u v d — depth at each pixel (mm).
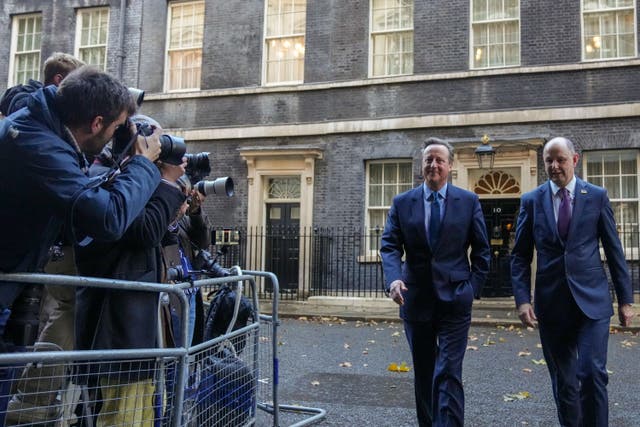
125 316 2582
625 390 5469
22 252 2150
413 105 12938
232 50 14484
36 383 2447
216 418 3291
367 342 8312
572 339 3656
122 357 2383
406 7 13523
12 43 16141
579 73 11969
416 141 12820
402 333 9195
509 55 12656
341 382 5758
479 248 3658
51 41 15711
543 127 12047
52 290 3469
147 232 2580
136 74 15078
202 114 14508
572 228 3551
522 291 3754
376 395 5234
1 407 2193
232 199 13938
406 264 3738
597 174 11867
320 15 13875
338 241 13047
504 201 12383
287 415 4582
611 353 7438
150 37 15125
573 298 3482
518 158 12023
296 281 13383
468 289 3521
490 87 12492
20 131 2064
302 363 6738
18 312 2375
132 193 2250
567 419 3635
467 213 3641
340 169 13258
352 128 13188
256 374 3865
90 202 2074
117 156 2486
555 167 3619
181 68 15070
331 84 13492
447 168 3684
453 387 3379
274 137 13852
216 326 3779
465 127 12547
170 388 2676
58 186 2062
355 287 12844
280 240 13594
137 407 2570
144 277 2666
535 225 3707
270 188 13938
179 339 2920
